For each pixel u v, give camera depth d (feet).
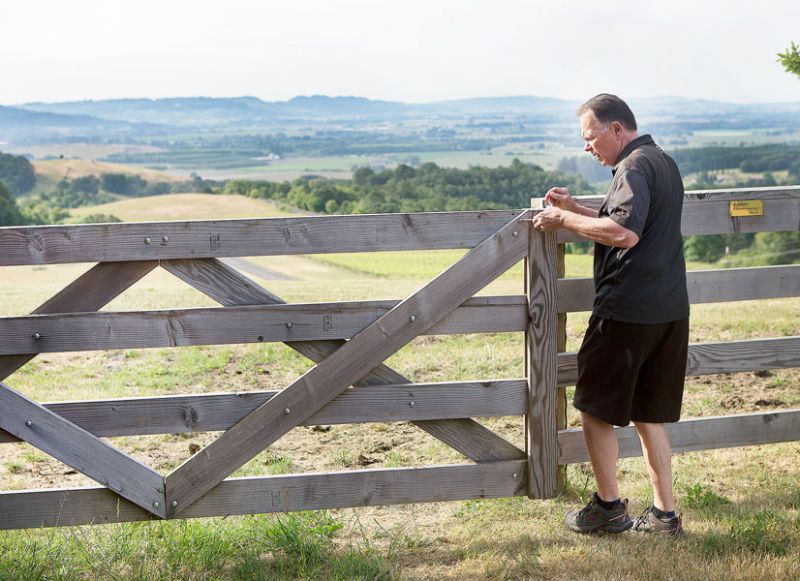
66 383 21.85
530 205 14.15
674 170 12.28
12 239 11.88
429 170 373.20
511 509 14.25
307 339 12.79
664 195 11.97
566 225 12.30
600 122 12.32
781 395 20.57
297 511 13.29
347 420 13.05
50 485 15.42
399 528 13.55
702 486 15.19
